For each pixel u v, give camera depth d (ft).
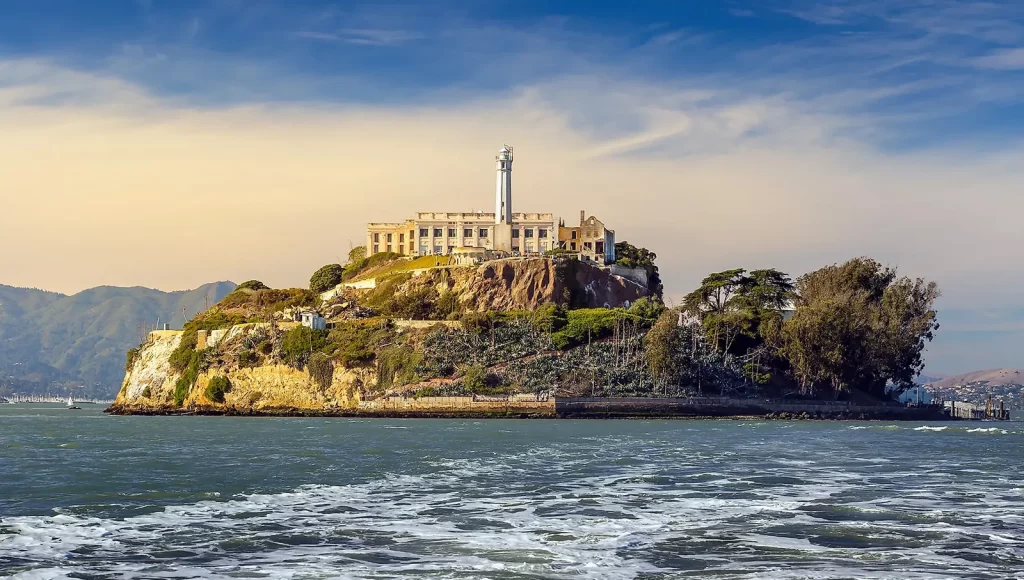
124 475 283.38
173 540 188.85
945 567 170.71
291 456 347.97
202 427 582.35
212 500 236.02
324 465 315.17
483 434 492.13
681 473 297.94
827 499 243.19
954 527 204.74
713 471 304.09
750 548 183.83
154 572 164.76
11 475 281.95
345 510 222.89
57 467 304.71
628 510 224.74
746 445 415.44
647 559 174.81
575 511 222.89
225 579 160.45
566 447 396.98
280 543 186.39
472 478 282.56
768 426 602.85
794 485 270.46
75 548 181.47
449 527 202.08
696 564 171.53
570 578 161.68
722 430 542.57
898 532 199.11
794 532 198.70
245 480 273.13
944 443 442.50
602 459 341.82
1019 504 236.22
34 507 223.92
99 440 440.86
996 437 501.97
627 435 486.38
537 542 187.42
